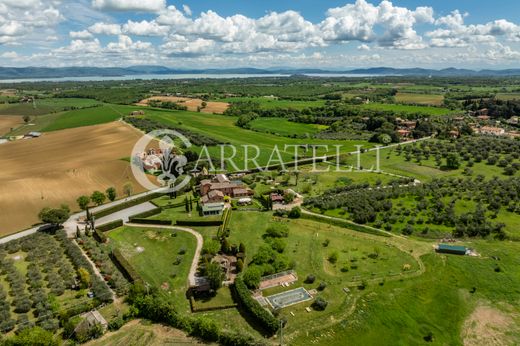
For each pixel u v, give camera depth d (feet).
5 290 266.36
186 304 258.98
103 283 273.33
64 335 227.40
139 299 250.16
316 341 226.79
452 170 559.79
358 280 284.41
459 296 270.46
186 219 385.70
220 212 405.18
